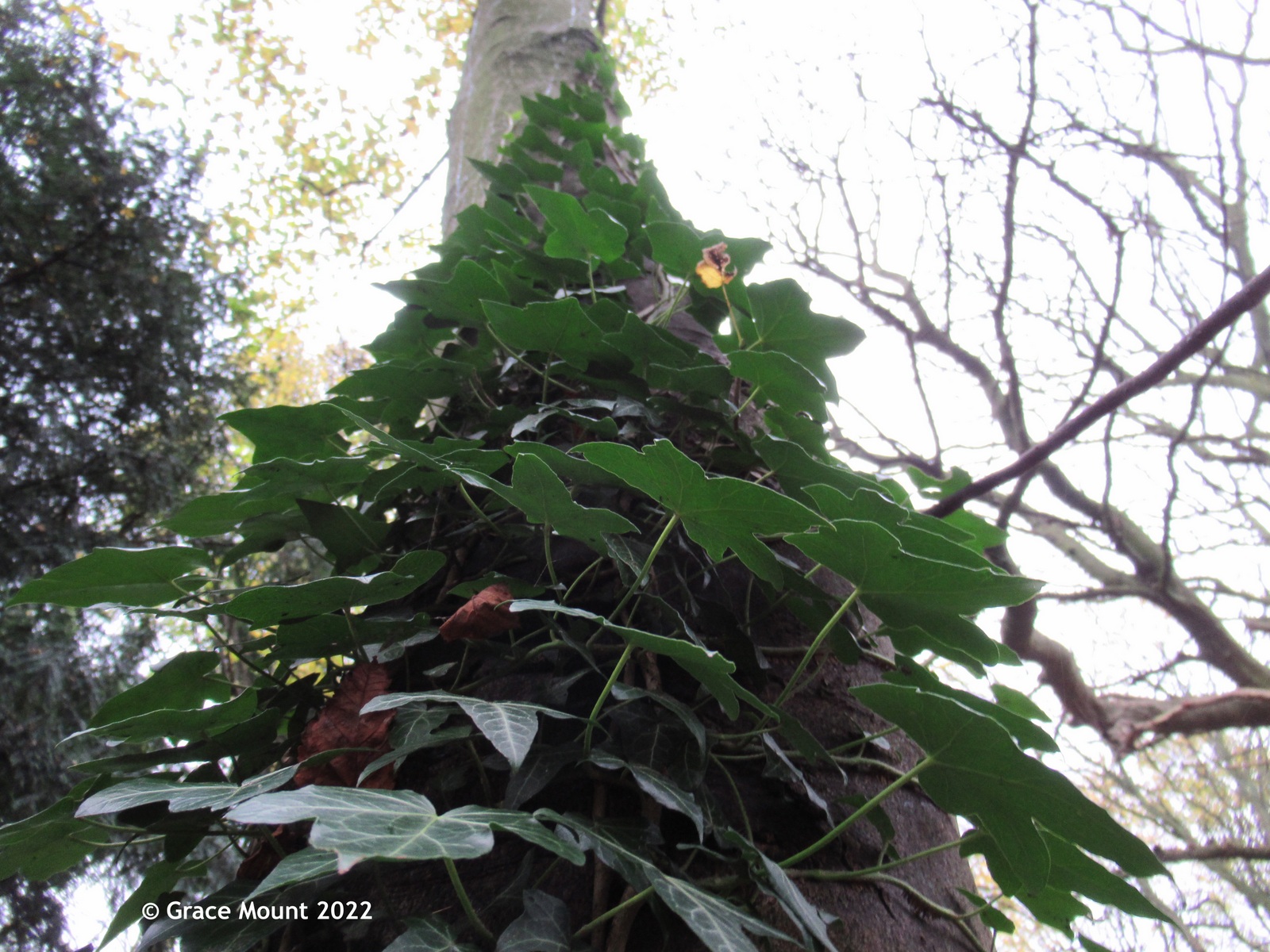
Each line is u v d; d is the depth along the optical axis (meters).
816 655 1.28
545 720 1.05
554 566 1.25
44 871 1.10
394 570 1.00
